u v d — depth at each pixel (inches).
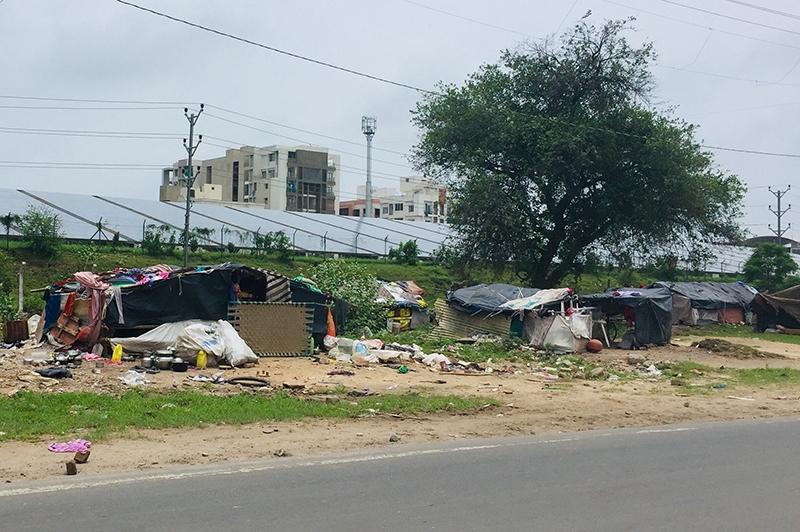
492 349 939.3
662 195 1488.7
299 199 3848.4
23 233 1391.5
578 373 767.1
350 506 268.5
